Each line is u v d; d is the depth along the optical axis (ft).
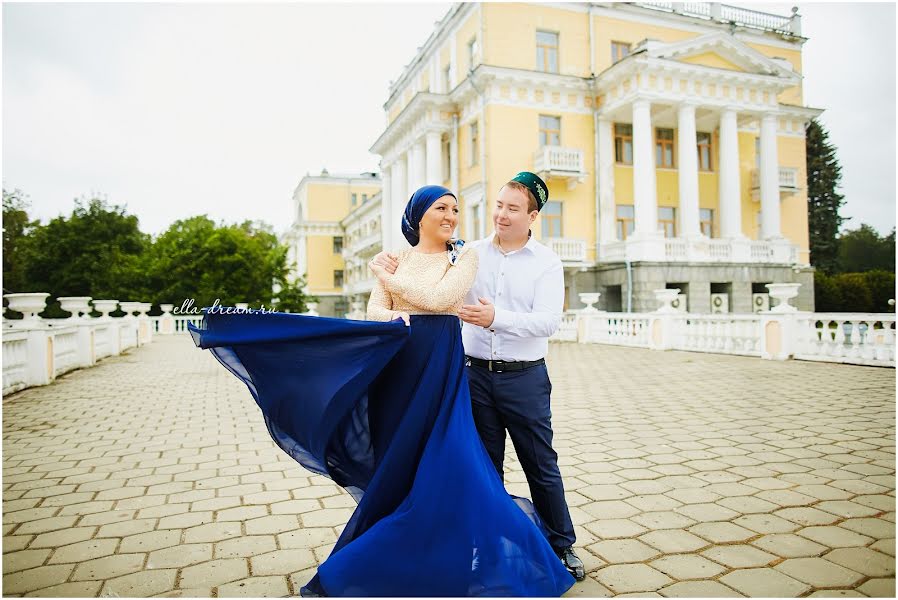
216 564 8.50
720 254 68.03
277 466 14.05
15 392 26.94
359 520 7.06
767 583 7.58
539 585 6.79
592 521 9.91
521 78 68.08
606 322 53.78
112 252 102.73
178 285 90.79
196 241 94.43
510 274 8.12
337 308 158.10
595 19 73.72
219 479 12.94
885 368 29.40
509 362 7.82
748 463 13.30
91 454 15.29
